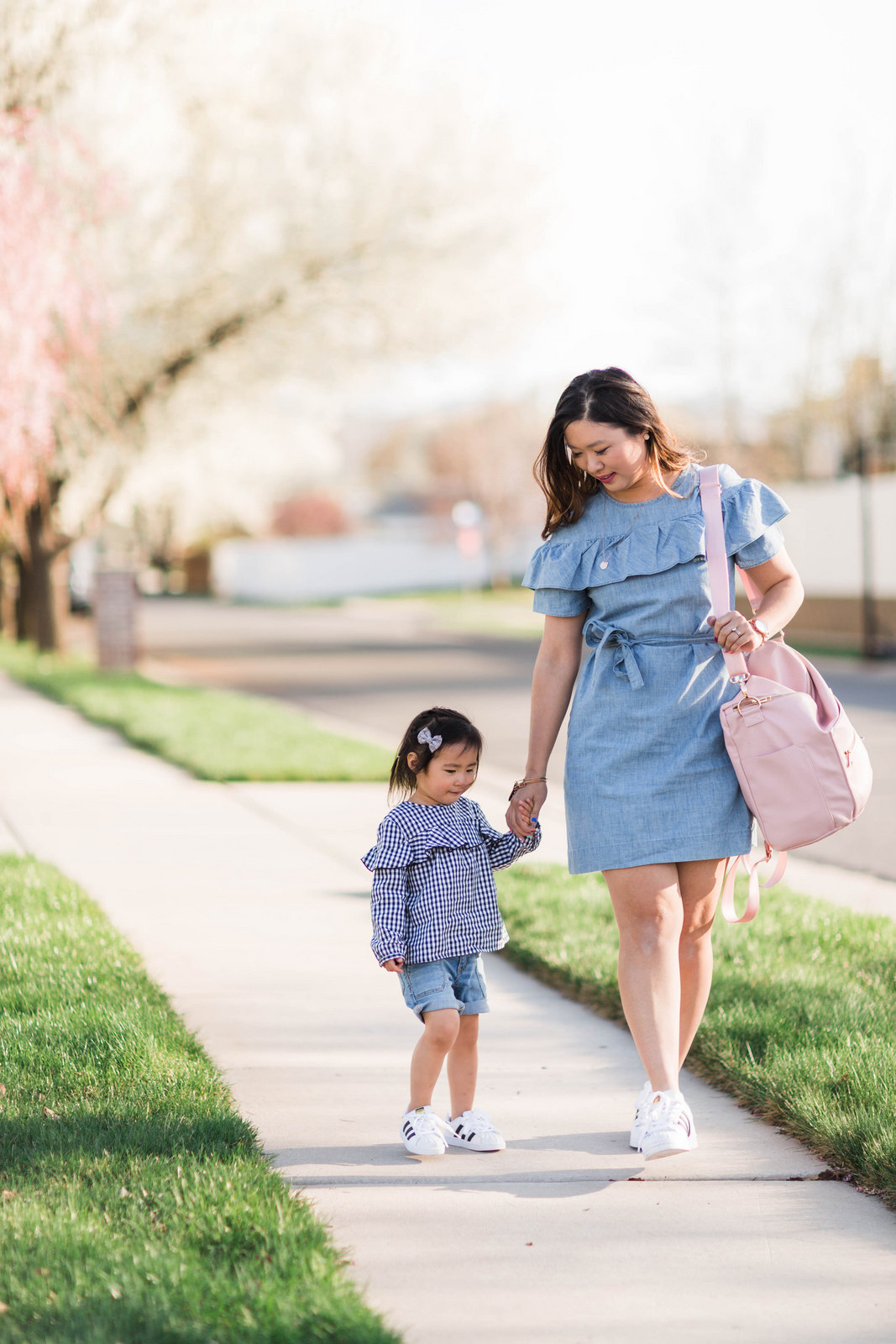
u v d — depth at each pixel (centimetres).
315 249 1941
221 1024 466
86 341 1420
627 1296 279
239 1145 340
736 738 344
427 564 6425
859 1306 276
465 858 361
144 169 1753
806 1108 365
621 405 344
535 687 372
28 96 1520
